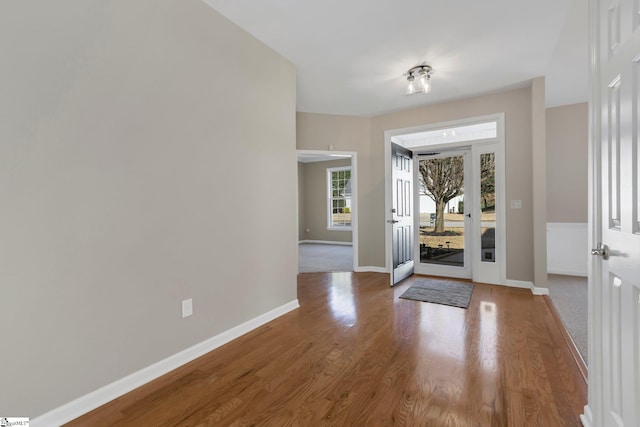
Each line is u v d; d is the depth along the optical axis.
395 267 4.13
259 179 2.71
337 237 8.96
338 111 4.65
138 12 1.81
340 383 1.82
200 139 2.18
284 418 1.52
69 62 1.53
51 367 1.48
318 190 9.28
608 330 1.23
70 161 1.54
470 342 2.33
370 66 3.17
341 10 2.28
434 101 4.20
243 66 2.53
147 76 1.85
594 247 1.37
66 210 1.53
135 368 1.81
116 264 1.72
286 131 3.04
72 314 1.55
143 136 1.84
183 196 2.07
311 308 3.17
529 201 3.74
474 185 4.15
